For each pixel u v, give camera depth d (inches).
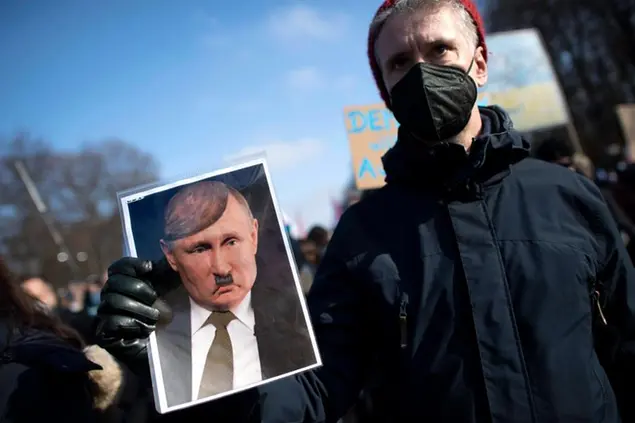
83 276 1150.3
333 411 55.9
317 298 59.9
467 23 59.9
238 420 51.4
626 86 920.3
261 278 50.9
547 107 185.3
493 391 50.6
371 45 66.7
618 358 57.5
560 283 52.1
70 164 1188.5
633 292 55.7
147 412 67.4
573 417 49.6
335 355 56.8
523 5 949.2
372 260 56.8
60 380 56.7
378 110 155.2
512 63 188.2
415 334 53.5
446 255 54.9
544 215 55.0
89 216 1211.9
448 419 51.7
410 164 58.5
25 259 1023.6
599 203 56.6
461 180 55.3
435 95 55.6
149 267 48.5
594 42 910.4
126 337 47.0
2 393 53.7
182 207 51.0
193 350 48.9
